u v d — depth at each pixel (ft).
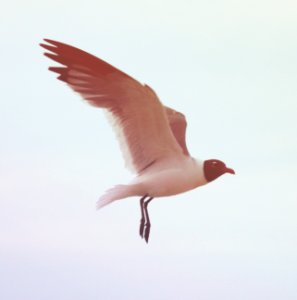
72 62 62.34
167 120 62.75
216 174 63.52
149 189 63.31
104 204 63.16
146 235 63.31
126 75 62.03
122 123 63.16
